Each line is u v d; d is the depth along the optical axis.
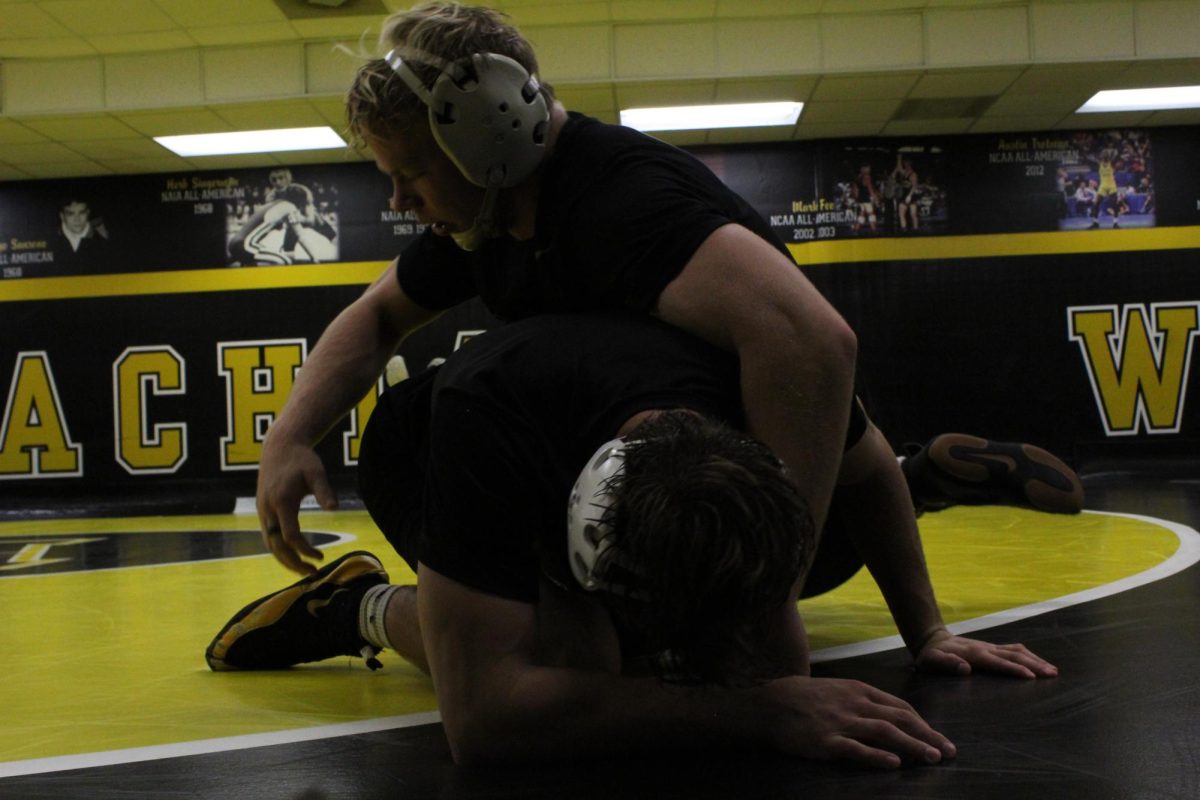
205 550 4.51
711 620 0.76
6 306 9.09
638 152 1.17
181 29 7.14
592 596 1.02
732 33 7.38
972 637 1.70
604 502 0.82
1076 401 8.62
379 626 1.52
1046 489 1.95
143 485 8.98
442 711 1.03
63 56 7.53
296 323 9.01
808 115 8.19
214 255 9.05
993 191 8.70
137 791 1.04
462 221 1.22
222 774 1.09
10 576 3.56
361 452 1.42
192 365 9.02
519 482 0.98
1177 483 7.51
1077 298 8.64
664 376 1.00
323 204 9.02
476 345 1.13
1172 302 8.62
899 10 7.30
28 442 9.02
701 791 0.93
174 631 2.26
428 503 1.04
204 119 7.83
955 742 1.06
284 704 1.44
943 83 7.57
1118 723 1.12
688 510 0.73
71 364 9.06
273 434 1.35
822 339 1.00
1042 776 0.94
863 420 1.33
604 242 1.13
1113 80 7.60
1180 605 1.94
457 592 0.99
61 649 2.05
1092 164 8.68
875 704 1.01
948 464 1.98
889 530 1.46
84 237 9.08
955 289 8.68
